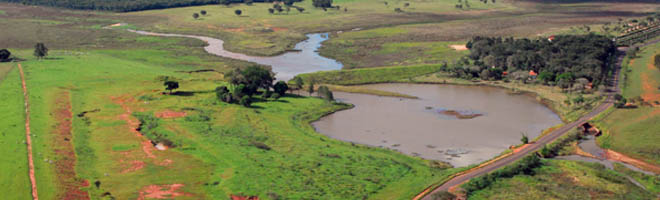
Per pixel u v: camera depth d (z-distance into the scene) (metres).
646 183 118.31
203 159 126.06
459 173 121.69
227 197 105.06
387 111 185.00
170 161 124.25
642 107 178.88
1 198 100.12
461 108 189.00
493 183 116.00
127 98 188.62
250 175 116.00
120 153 129.00
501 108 189.00
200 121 160.88
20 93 186.25
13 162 117.31
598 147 145.00
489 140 152.62
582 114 174.88
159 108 175.75
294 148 137.88
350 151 136.62
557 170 123.69
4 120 150.62
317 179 115.31
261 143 139.88
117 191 106.25
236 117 166.88
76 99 183.50
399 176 119.38
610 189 113.12
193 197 104.50
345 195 107.62
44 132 141.75
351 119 174.88
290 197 105.62
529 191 111.56
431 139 153.75
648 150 138.62
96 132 146.50
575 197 108.56
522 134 158.12
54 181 108.56
